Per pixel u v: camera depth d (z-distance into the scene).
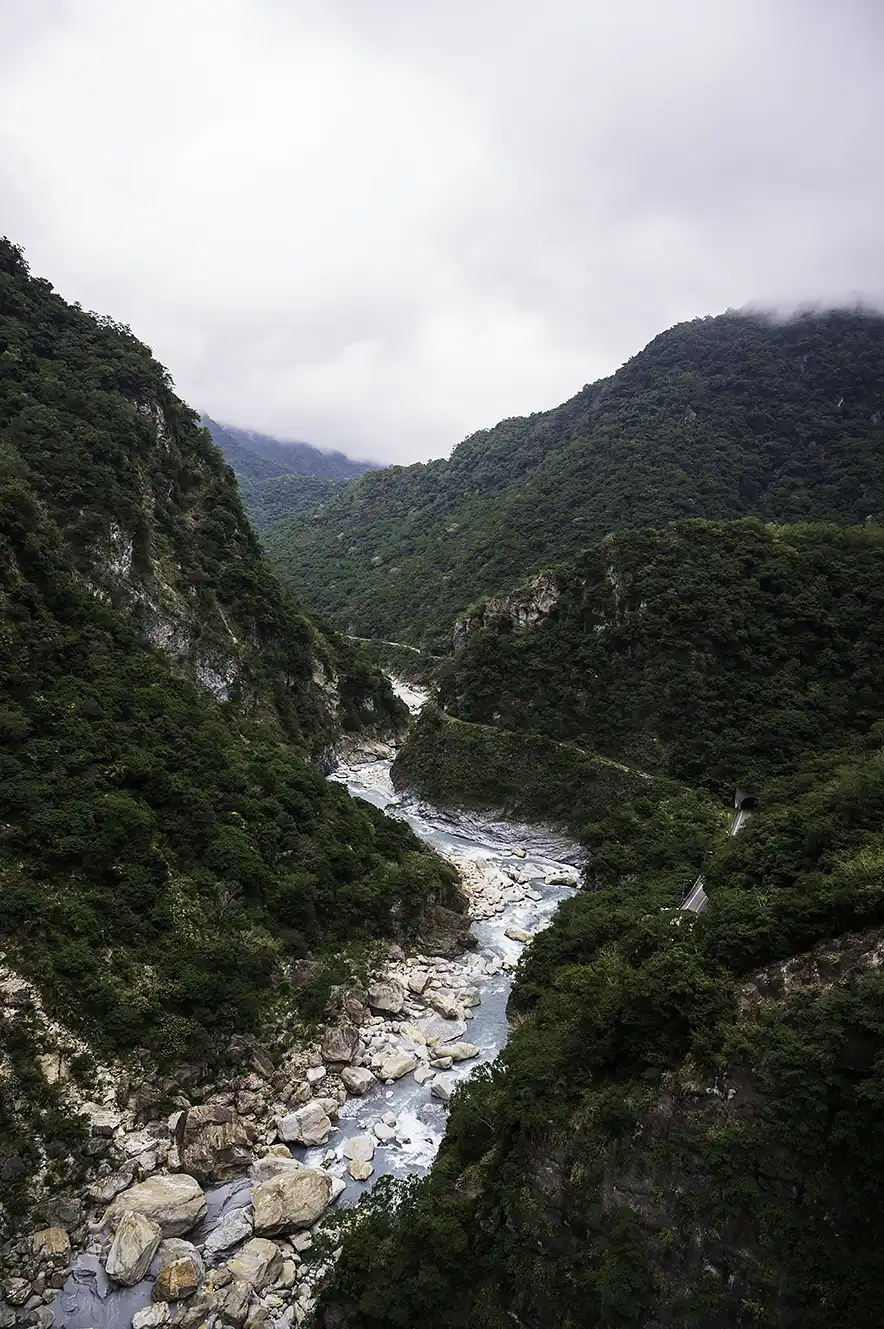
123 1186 21.67
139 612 50.75
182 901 31.06
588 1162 17.30
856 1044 15.44
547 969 32.25
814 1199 14.73
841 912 18.25
